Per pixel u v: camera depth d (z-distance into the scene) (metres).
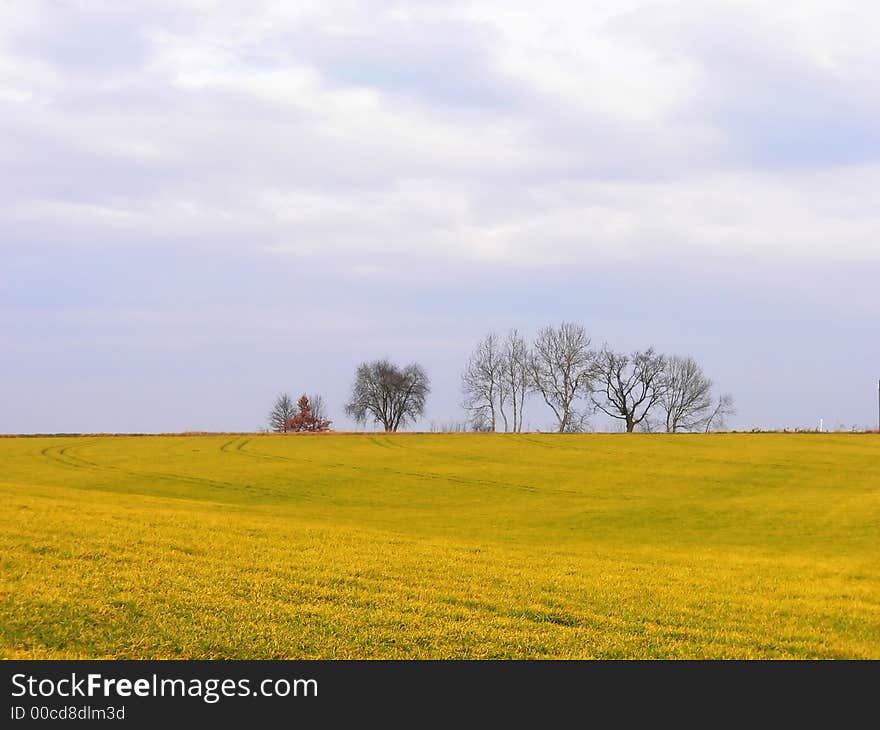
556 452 85.19
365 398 158.50
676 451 84.50
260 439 100.75
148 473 68.88
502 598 22.53
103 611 18.97
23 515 30.50
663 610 22.28
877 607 24.11
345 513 47.59
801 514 45.00
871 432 104.00
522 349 144.88
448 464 75.31
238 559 25.44
